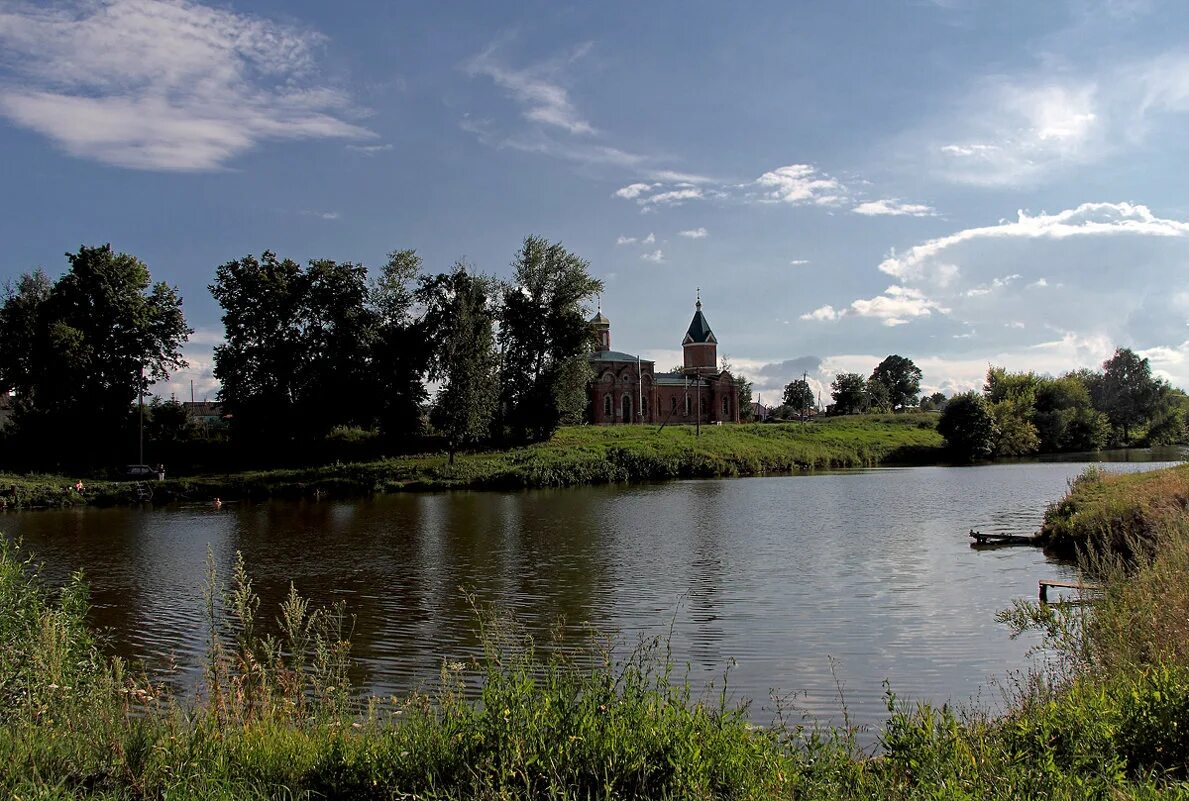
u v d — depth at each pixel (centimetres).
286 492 6016
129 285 7212
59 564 3102
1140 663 1008
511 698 827
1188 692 804
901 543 3262
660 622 2020
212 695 1050
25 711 944
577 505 5122
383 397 7819
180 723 948
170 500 5697
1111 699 855
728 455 8081
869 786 732
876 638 1828
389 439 8019
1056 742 793
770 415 15962
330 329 7650
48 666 1046
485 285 8012
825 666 1622
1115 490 3006
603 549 3247
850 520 4103
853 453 9419
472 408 7069
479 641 1847
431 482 6456
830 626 1945
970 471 7750
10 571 1246
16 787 734
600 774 740
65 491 5522
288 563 3014
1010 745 793
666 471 7562
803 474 7781
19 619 1169
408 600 2320
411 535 3778
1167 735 774
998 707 1331
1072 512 3030
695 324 12850
